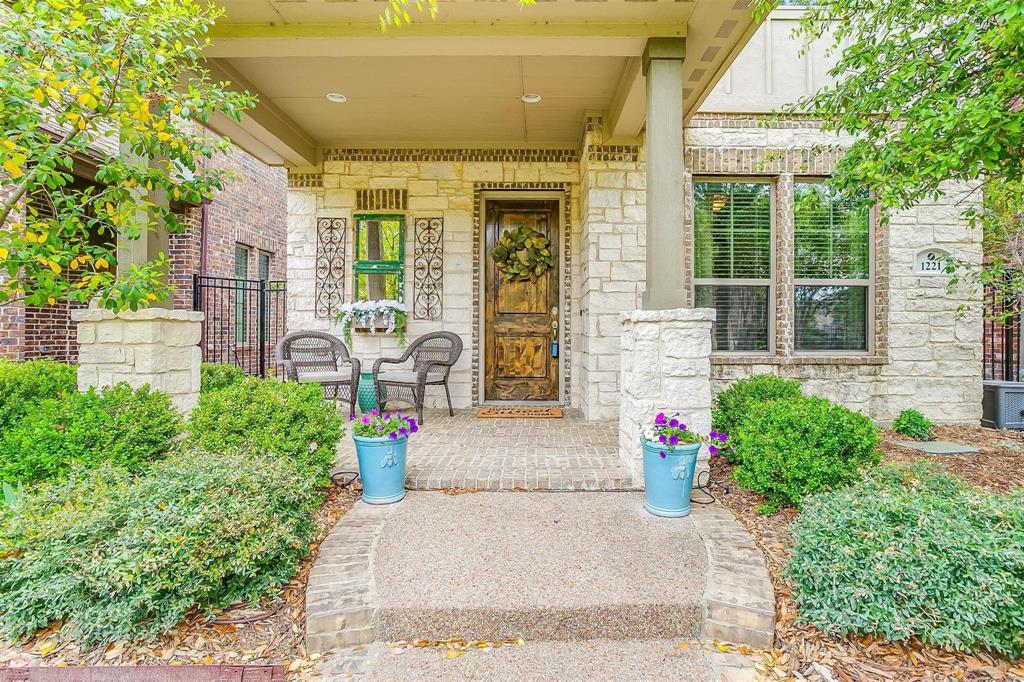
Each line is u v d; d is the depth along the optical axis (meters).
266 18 2.98
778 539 2.30
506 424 4.52
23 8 2.01
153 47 2.23
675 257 2.98
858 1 3.00
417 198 5.35
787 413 2.63
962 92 2.55
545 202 5.54
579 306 5.32
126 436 2.41
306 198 5.38
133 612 1.63
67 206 2.37
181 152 2.54
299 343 5.14
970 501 1.92
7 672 1.57
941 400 4.77
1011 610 1.56
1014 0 1.90
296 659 1.70
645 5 2.86
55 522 1.76
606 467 3.16
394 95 4.25
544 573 2.00
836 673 1.61
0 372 2.98
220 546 1.77
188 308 6.36
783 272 4.77
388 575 1.98
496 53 3.19
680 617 1.83
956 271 4.42
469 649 1.78
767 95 4.79
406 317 5.32
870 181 2.79
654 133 3.01
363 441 2.67
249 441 2.55
